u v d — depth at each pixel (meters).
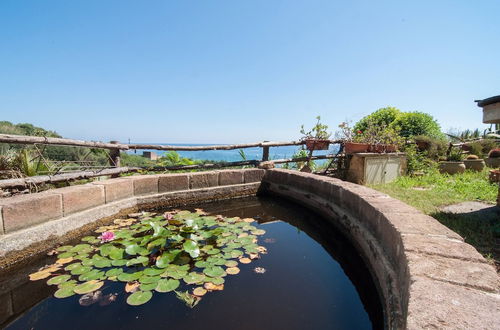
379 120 8.45
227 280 1.75
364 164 4.29
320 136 4.73
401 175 5.00
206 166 4.28
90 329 1.31
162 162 5.11
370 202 2.06
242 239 2.36
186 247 1.95
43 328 1.32
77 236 2.42
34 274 1.75
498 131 6.87
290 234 2.64
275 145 4.58
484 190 3.64
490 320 0.72
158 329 1.30
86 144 3.13
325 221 3.02
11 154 3.01
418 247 1.19
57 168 3.19
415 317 0.75
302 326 1.35
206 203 3.70
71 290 1.54
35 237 2.07
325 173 5.05
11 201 1.98
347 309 1.50
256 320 1.38
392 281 1.36
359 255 2.16
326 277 1.82
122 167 3.66
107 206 2.78
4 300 1.57
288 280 1.77
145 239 2.09
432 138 6.88
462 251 1.15
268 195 4.15
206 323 1.35
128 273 1.75
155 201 3.32
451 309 0.77
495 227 2.16
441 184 4.21
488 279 0.93
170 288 1.57
